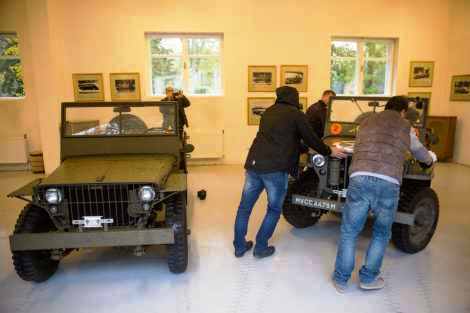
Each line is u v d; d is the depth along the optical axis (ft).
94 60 20.77
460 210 13.28
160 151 10.46
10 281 8.27
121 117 10.46
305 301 7.43
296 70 22.34
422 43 23.44
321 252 9.71
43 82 19.58
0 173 20.90
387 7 22.67
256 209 13.41
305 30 22.06
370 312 7.06
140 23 20.74
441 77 23.99
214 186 17.10
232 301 7.43
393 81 23.91
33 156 20.74
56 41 20.13
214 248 9.98
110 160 9.53
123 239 7.30
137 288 7.93
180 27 21.07
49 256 8.34
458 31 22.95
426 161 8.39
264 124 8.80
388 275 8.49
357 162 7.32
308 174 10.78
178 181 8.19
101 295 7.68
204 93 22.40
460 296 7.64
